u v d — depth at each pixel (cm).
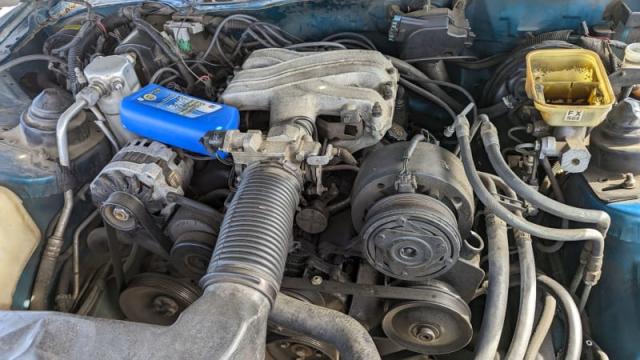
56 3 285
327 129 195
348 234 199
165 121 187
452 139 251
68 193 210
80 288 231
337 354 209
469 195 178
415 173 174
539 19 244
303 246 198
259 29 246
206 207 190
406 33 228
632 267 188
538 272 206
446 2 242
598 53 224
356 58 200
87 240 233
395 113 235
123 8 251
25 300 207
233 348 123
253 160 175
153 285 212
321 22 256
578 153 182
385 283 195
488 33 250
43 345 129
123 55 210
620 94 216
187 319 129
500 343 215
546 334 194
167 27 238
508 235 221
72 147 216
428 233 168
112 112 206
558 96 199
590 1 237
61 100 217
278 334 211
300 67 200
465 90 240
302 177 180
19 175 209
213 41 234
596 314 203
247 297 138
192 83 227
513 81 228
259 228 154
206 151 188
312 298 196
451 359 224
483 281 211
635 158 187
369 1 247
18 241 204
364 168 186
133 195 190
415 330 199
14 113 238
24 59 248
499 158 177
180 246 193
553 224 217
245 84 200
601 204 186
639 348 189
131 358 123
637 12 226
